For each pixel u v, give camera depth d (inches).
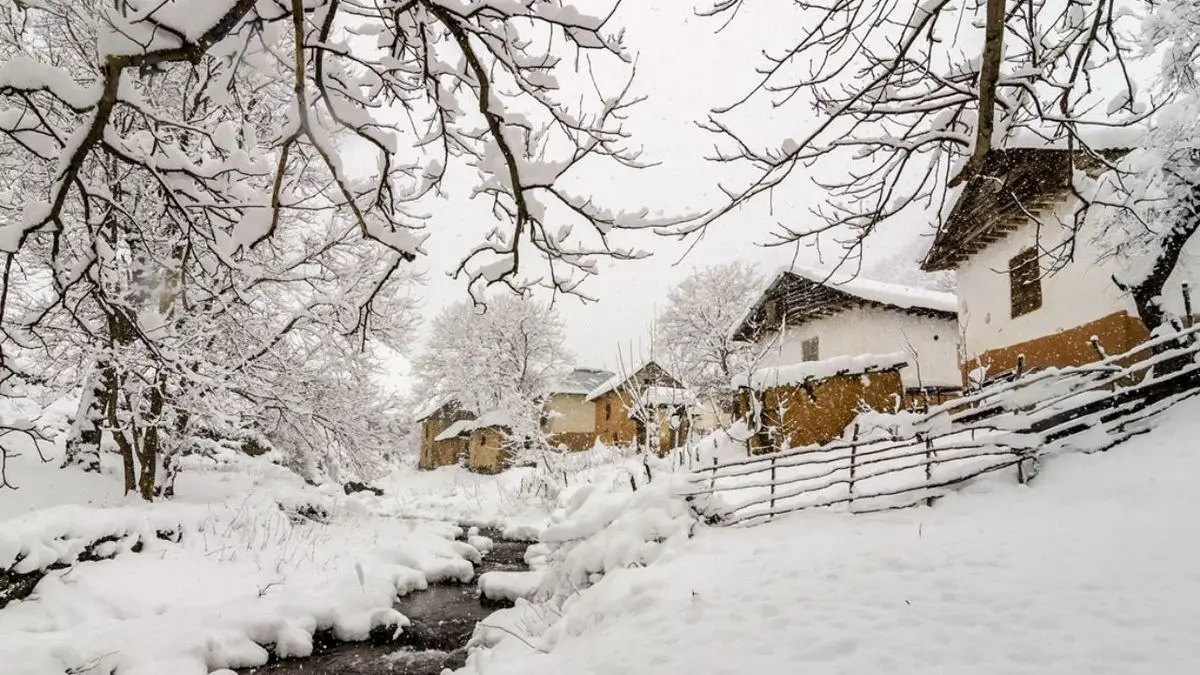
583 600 293.4
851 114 183.2
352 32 171.9
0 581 293.4
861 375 519.8
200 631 295.0
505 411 1576.0
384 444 688.4
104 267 181.0
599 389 1644.9
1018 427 331.6
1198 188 368.2
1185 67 350.9
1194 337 364.2
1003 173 499.5
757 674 168.6
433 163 179.6
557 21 138.7
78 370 470.3
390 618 365.1
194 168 158.9
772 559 268.8
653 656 195.6
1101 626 167.0
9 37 335.0
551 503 805.9
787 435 531.5
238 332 481.1
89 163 274.4
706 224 177.9
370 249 521.0
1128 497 264.5
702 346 1026.1
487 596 431.8
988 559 224.7
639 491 372.8
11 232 126.2
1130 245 407.2
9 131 141.1
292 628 324.8
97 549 358.0
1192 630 158.6
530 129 151.6
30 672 232.4
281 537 499.5
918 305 851.4
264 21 124.4
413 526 695.7
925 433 338.0
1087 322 505.0
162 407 480.4
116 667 258.1
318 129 127.0
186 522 444.5
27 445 595.2
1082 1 191.5
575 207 155.4
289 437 675.4
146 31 106.7
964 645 166.4
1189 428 306.0
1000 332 625.3
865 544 266.7
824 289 917.2
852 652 172.6
